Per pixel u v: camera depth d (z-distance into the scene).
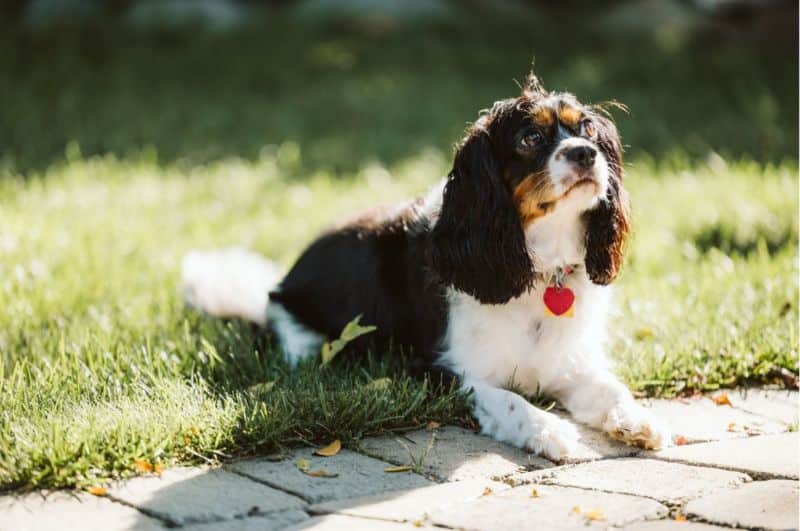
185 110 11.38
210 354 4.11
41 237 6.34
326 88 12.29
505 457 3.45
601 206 3.97
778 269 5.62
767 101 11.06
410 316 4.23
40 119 10.63
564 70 12.83
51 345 4.42
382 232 4.43
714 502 2.93
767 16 14.88
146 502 2.94
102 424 3.26
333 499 3.02
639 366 4.23
